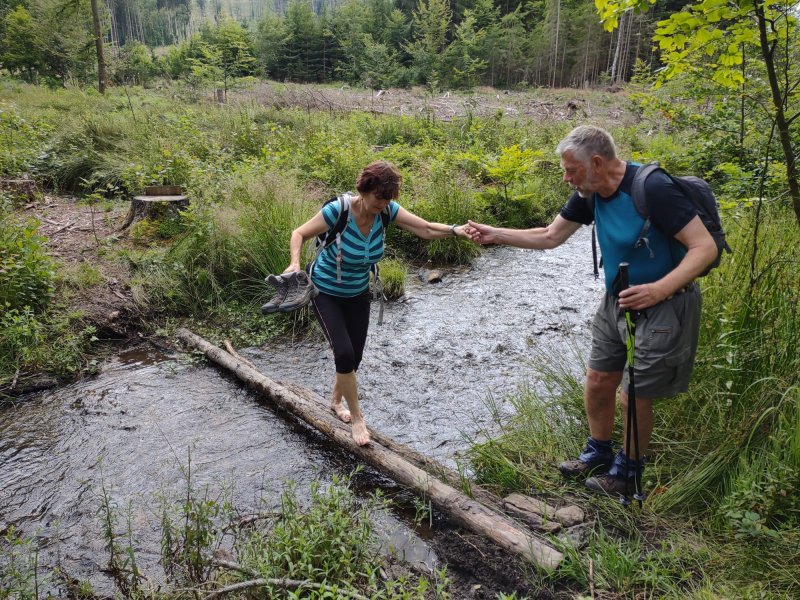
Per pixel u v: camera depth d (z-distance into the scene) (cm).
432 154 1122
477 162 1016
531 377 485
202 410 439
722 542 273
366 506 330
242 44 2222
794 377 318
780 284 353
